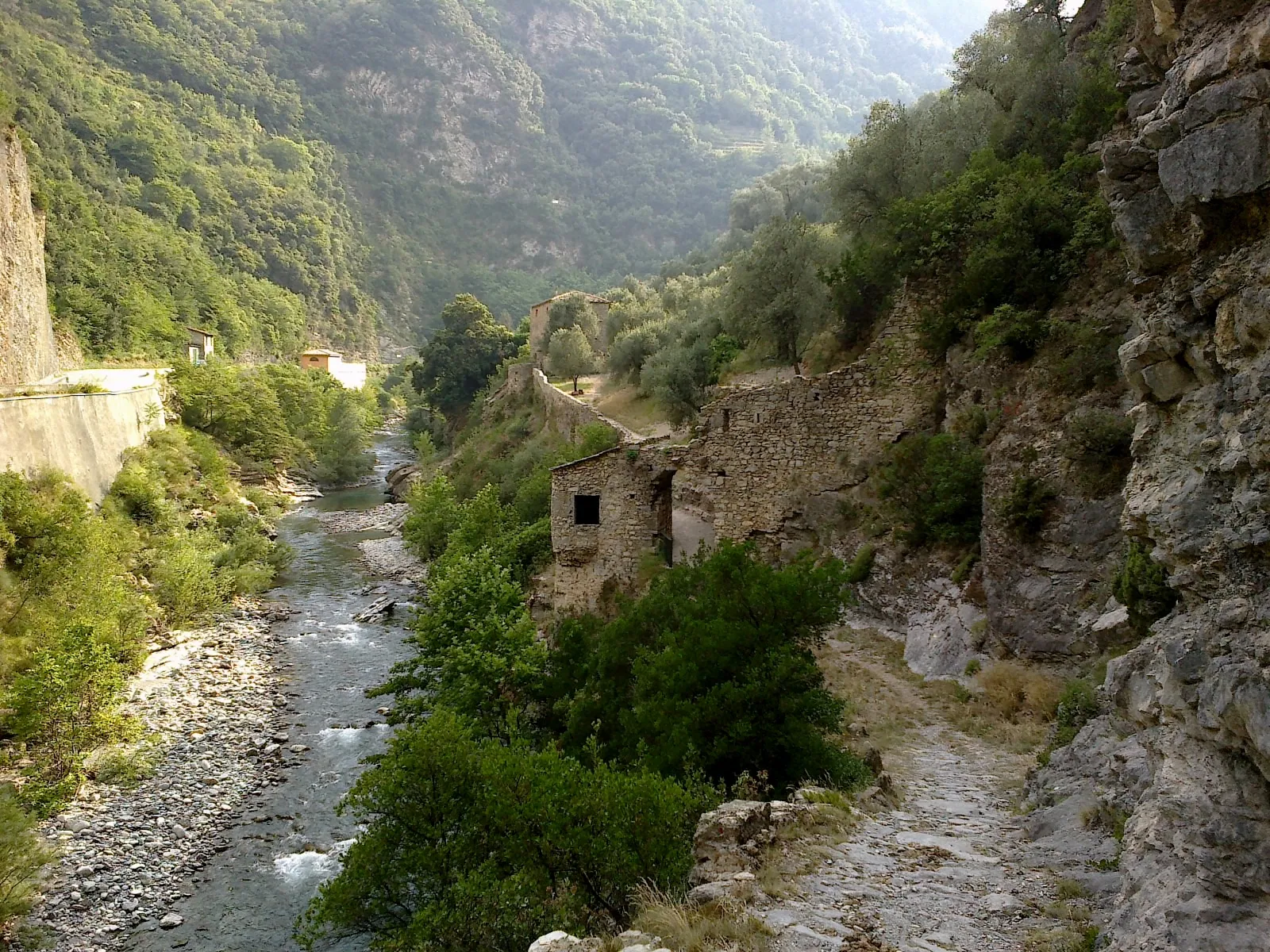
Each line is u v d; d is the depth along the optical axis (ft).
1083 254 63.87
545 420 202.28
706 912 24.00
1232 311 18.40
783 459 81.25
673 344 176.96
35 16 602.44
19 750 75.46
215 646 112.88
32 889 55.88
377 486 271.69
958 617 62.03
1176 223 20.89
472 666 69.31
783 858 28.60
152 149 470.80
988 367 66.80
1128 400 53.21
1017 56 90.63
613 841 32.17
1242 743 17.20
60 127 396.78
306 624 126.31
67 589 96.99
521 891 31.63
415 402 377.30
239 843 65.62
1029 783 38.55
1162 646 20.98
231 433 239.50
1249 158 17.80
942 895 24.88
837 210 117.19
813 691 44.24
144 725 85.51
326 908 38.88
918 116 108.88
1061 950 20.25
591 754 50.60
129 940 54.03
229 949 53.26
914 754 47.47
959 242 72.79
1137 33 24.76
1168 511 19.76
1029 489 56.29
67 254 271.28
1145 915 18.15
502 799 36.47
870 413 77.97
